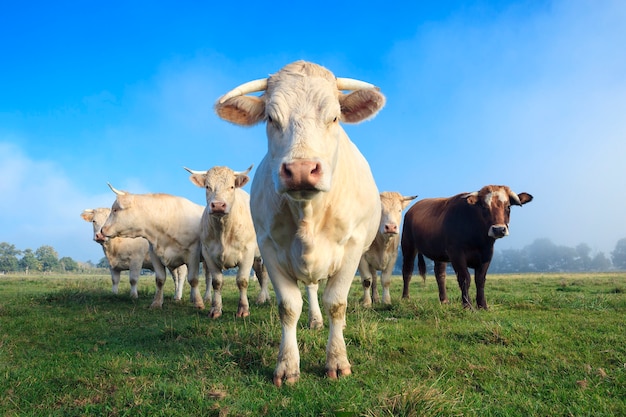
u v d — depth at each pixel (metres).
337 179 4.67
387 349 5.54
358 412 3.42
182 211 10.75
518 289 15.09
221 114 4.65
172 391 4.05
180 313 9.45
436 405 3.47
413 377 4.45
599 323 7.18
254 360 5.00
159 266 10.57
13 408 3.92
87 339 6.75
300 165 3.67
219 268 9.12
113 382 4.39
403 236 11.90
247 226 9.08
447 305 8.52
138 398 3.93
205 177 9.31
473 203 9.15
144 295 13.93
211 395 3.97
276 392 4.17
